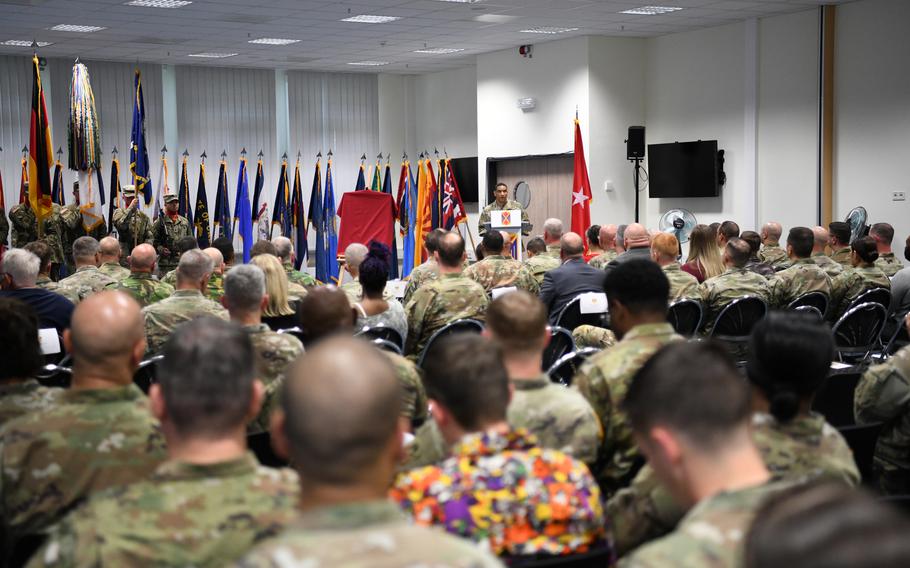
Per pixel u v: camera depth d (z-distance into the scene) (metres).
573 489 1.77
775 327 1.96
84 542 1.48
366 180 17.55
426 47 14.20
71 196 14.80
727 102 12.64
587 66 13.25
